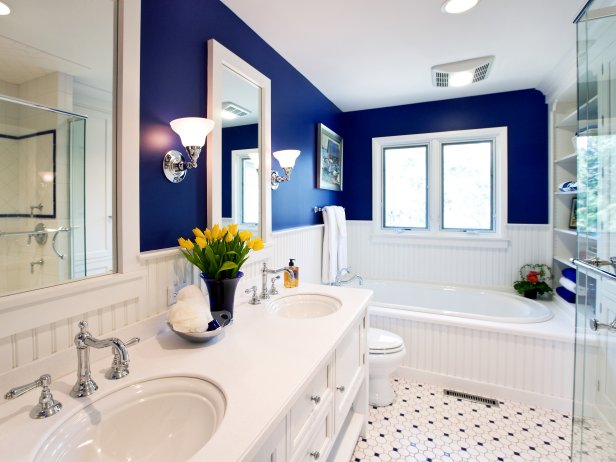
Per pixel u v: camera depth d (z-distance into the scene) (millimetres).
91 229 1000
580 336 1514
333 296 1704
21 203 842
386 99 3182
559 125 2779
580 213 1552
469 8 1729
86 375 817
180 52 1350
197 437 798
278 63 2193
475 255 3162
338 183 3371
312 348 1070
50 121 901
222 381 863
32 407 756
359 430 1677
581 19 1486
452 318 2303
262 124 1897
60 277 922
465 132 3143
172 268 1262
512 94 2988
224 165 1564
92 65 996
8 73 822
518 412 2014
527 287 2756
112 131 1051
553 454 1664
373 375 2080
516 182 3016
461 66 2357
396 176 3506
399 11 1751
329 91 2939
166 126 1277
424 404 2102
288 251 2305
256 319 1357
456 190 3275
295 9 1718
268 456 758
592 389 1434
